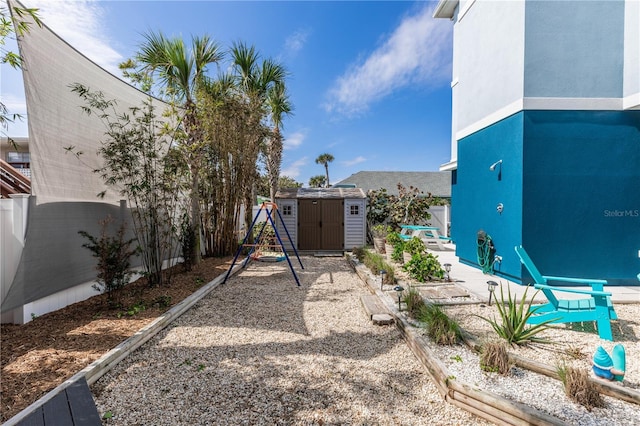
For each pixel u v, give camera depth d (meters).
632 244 4.94
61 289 3.85
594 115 4.94
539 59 4.97
